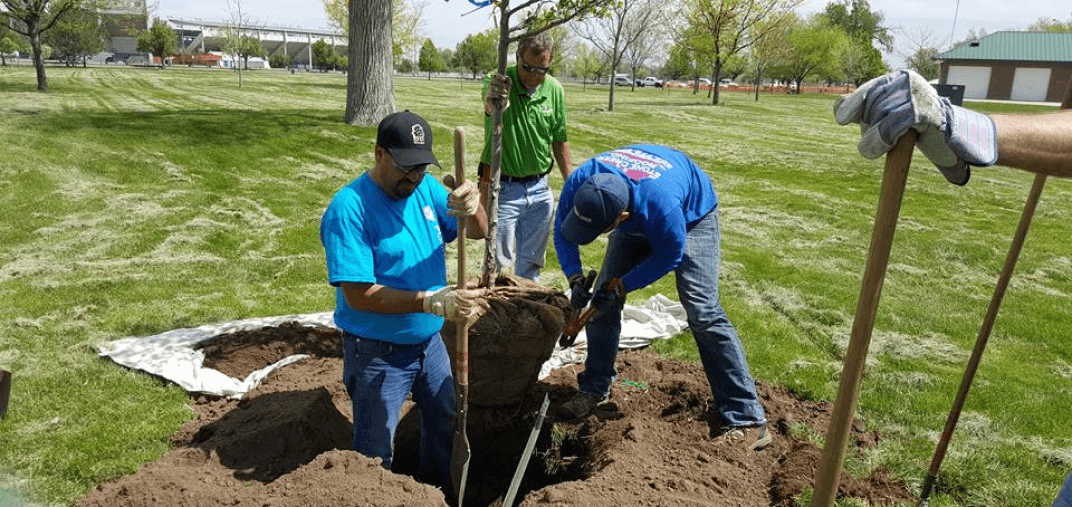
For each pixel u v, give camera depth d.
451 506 3.84
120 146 12.88
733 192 13.27
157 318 5.73
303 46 106.50
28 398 4.29
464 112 23.69
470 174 12.97
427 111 22.84
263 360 4.93
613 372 4.35
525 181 5.17
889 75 1.42
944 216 11.44
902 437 4.21
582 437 4.12
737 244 9.36
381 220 3.07
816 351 5.68
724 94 55.22
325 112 19.66
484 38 67.38
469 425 4.23
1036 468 3.89
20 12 27.17
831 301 7.02
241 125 15.38
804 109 38.59
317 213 9.86
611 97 30.50
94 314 5.84
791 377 5.05
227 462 3.51
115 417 4.13
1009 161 1.40
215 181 11.34
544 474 4.15
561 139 5.31
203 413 4.25
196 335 5.25
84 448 3.78
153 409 4.23
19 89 28.05
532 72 4.84
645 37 43.91
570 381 4.79
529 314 3.98
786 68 57.78
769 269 8.17
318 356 5.05
